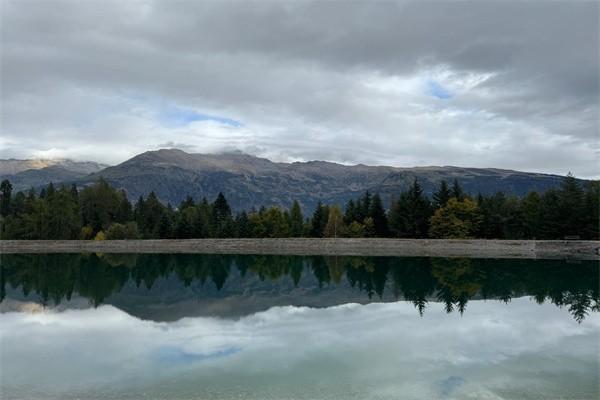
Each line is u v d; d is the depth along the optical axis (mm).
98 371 16453
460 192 99500
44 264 66188
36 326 24734
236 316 27172
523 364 17250
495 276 48406
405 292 37281
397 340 20875
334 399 13719
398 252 86188
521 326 24047
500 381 15359
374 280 46031
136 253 90562
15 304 32500
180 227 105625
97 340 21234
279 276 51469
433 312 28234
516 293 36281
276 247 95062
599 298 33781
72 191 132375
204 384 14992
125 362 17516
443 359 17875
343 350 19125
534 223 89062
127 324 25062
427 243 86625
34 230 105250
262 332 22625
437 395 14086
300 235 109062
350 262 68000
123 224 117688
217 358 17953
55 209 106750
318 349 19297
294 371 16297
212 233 106750
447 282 43719
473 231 91438
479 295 35375
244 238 100312
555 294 35750
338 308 29859
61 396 14031
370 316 26938
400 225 96312
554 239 85438
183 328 23828
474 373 16172
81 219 117438
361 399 13711
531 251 79562
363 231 99000
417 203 96188
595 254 75938
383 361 17547
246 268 61281
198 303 32438
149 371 16406
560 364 17297
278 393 14164
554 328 23594
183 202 139500
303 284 43719
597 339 21266
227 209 124125
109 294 37594
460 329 23297
